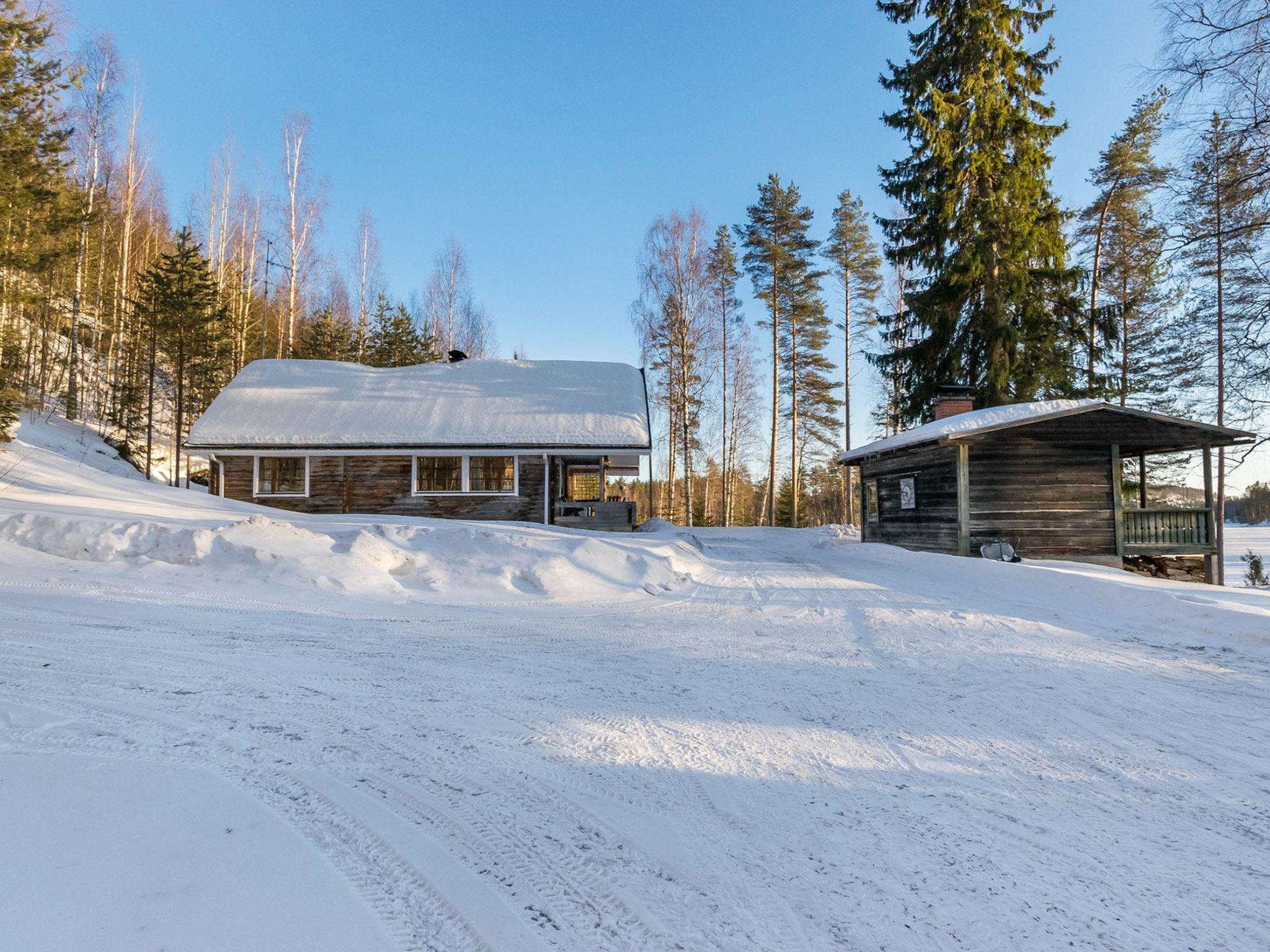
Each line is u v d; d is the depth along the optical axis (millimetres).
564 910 1981
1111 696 4441
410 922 1882
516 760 3158
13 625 5539
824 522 46406
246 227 36500
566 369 23344
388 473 18953
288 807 2561
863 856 2354
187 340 25109
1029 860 2354
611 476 33625
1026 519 13586
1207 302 19766
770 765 3197
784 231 33094
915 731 3721
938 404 17953
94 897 1870
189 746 3139
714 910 2000
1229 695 4488
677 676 4867
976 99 19828
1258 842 2508
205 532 8852
